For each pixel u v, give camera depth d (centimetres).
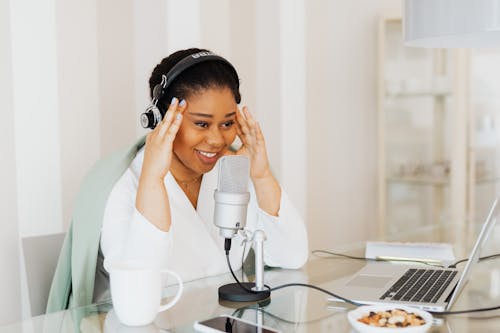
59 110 224
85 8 233
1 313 209
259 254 124
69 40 227
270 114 310
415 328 95
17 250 212
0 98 206
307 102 355
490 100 330
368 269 150
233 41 301
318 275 145
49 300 161
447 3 128
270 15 306
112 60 246
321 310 115
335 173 370
